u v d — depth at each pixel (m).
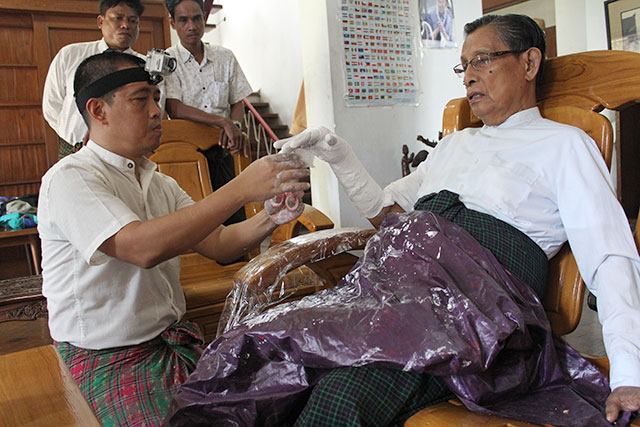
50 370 0.98
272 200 1.35
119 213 1.14
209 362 0.96
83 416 0.80
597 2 5.04
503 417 0.86
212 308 1.72
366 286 1.03
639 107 4.96
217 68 2.66
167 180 1.54
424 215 1.10
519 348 0.93
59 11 4.50
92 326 1.27
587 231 1.07
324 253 1.30
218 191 1.12
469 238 1.06
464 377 0.87
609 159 1.19
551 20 5.54
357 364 0.86
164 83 2.38
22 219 3.37
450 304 0.91
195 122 2.19
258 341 0.94
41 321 3.15
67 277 1.25
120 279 1.27
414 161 2.66
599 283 1.03
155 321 1.33
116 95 1.25
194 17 2.51
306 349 0.89
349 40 2.56
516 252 1.12
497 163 1.21
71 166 1.21
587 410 0.89
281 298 1.34
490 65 1.23
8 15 4.49
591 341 2.29
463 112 1.46
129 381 1.21
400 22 2.73
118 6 2.42
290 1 6.41
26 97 4.65
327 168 2.60
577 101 1.27
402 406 0.90
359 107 2.62
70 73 2.56
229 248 1.42
